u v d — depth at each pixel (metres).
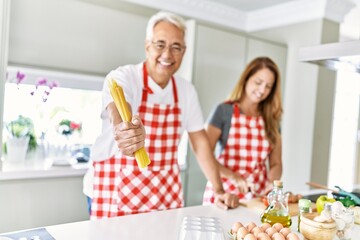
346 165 4.26
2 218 1.98
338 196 1.51
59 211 2.18
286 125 3.09
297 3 2.89
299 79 3.00
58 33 2.29
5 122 2.28
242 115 2.06
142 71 1.62
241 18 3.25
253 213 1.42
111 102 1.32
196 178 2.72
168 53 1.52
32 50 2.21
